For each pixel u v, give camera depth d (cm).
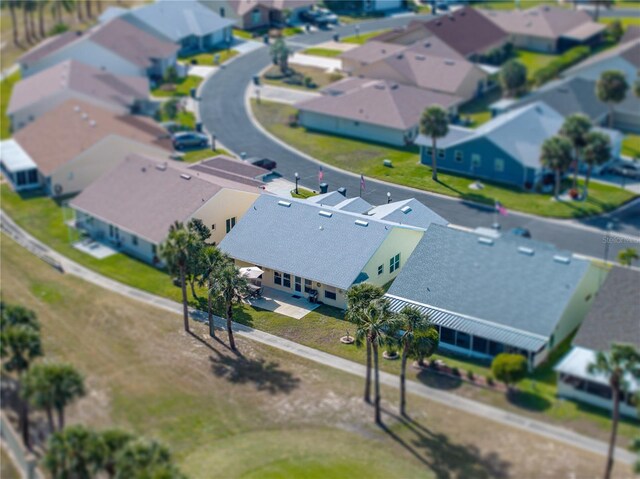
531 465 5588
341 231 8100
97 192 9688
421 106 12456
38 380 5534
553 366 6644
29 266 8856
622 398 6016
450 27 15912
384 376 6706
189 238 7344
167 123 12488
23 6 17600
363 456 5834
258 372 6850
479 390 6419
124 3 19562
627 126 12912
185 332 7481
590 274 7044
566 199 10200
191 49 16350
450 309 7056
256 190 9225
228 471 5753
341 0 18900
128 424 6259
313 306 7819
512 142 10788
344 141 12062
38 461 5803
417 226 8481
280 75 14875
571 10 17725
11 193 10825
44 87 13150
